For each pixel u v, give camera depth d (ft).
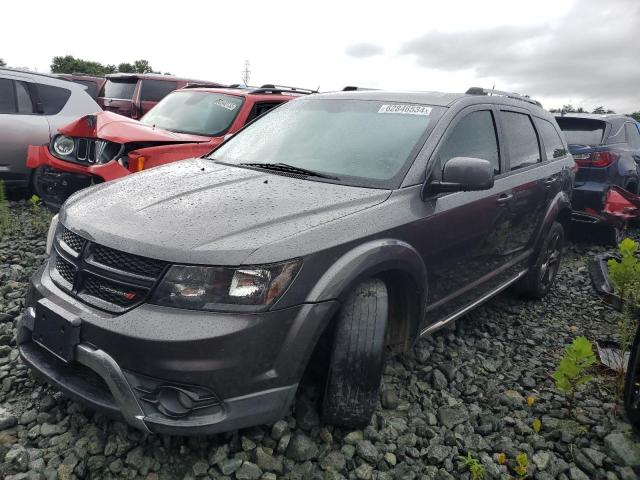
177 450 8.61
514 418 10.45
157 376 7.54
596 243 25.31
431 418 10.09
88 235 8.57
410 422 9.96
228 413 7.77
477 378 11.77
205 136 20.43
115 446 8.54
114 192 10.02
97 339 7.86
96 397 8.15
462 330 14.20
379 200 9.71
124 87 36.94
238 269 7.70
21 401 9.70
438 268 10.93
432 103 12.16
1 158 22.27
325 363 9.21
